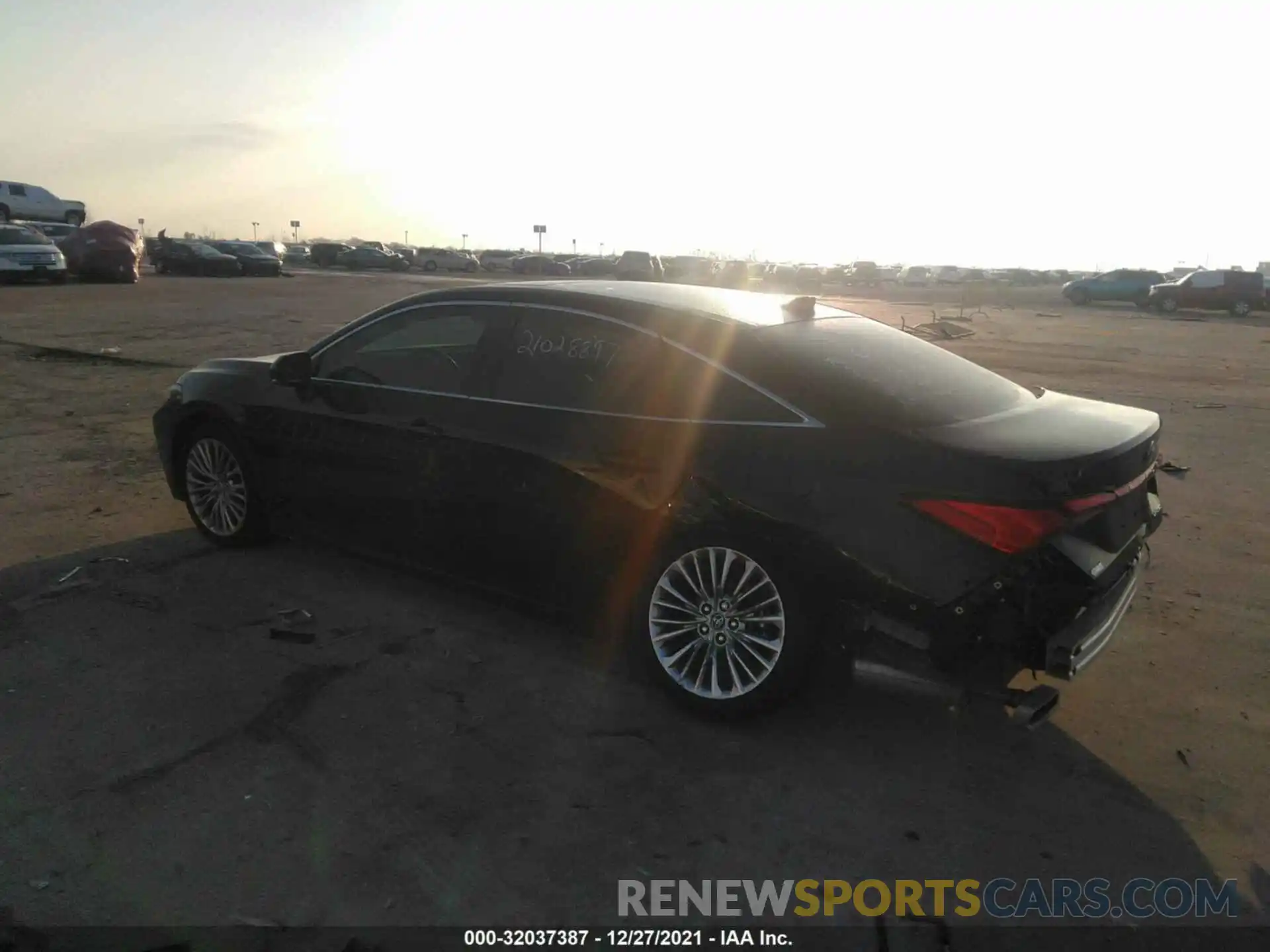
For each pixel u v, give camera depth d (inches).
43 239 1098.1
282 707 148.7
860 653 134.1
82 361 500.1
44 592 189.6
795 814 126.7
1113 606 140.9
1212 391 518.9
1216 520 262.4
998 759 141.3
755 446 140.3
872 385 143.4
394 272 2308.1
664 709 151.7
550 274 2300.7
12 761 132.8
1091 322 1156.5
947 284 2704.2
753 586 141.6
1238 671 170.4
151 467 286.4
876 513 130.2
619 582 154.8
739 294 179.2
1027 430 137.5
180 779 129.6
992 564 123.9
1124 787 135.1
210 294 1079.6
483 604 189.0
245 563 207.8
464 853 117.2
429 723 145.6
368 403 184.5
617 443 152.9
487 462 165.8
